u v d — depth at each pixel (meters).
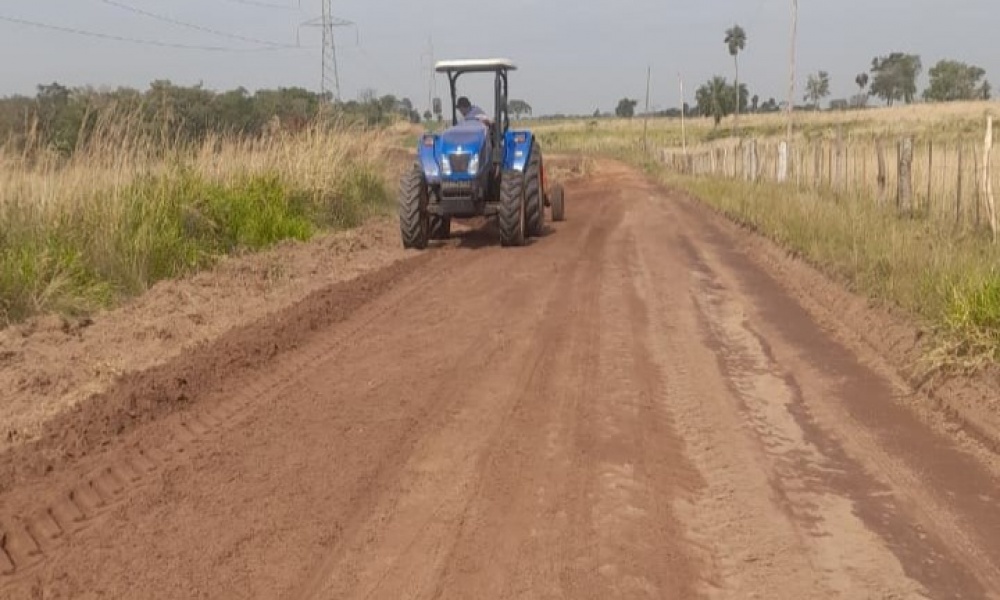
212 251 11.12
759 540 4.32
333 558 4.12
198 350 7.23
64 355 7.06
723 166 33.22
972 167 13.59
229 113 16.12
